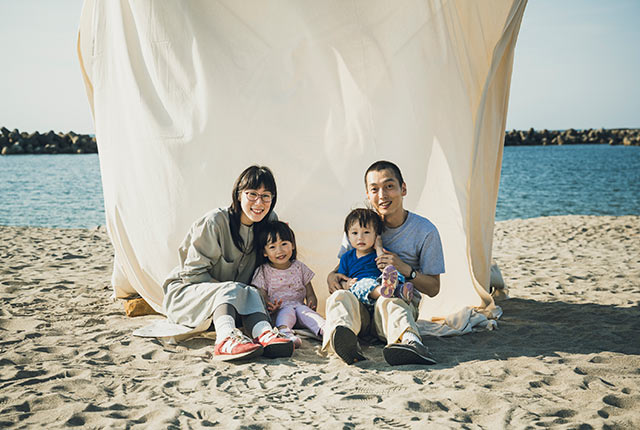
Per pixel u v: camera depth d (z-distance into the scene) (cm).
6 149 6525
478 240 452
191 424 245
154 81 441
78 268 730
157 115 441
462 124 450
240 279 406
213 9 429
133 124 451
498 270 544
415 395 276
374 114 439
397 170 382
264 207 381
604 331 411
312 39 433
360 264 384
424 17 437
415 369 318
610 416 250
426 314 459
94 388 289
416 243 384
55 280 629
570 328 420
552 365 322
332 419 247
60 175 3384
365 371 315
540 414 252
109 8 467
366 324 367
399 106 441
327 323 341
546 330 413
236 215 389
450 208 459
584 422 242
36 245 941
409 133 443
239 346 327
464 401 268
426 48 439
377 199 378
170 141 434
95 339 382
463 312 422
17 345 368
